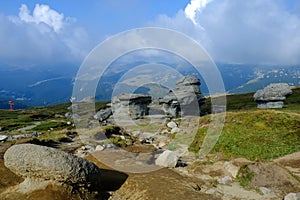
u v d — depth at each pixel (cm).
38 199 1004
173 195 1162
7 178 1204
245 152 1836
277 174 1355
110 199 1154
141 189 1209
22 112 8744
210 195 1202
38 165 1034
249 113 2578
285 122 2264
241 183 1350
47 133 3250
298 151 1738
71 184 1068
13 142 2330
